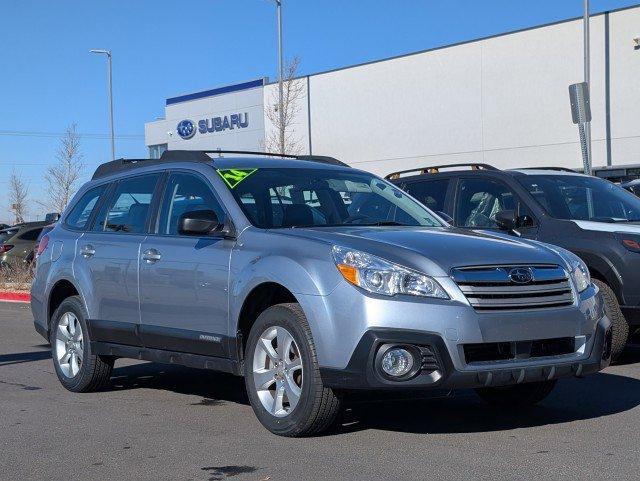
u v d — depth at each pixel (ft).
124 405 23.18
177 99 155.22
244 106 140.77
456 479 15.62
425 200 32.24
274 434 18.98
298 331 17.93
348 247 17.83
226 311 19.83
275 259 18.62
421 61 109.60
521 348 17.47
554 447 17.70
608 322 19.07
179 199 22.44
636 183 44.65
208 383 26.43
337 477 15.92
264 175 22.00
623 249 25.75
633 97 89.30
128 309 22.85
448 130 107.24
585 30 73.92
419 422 20.22
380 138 115.34
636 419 20.03
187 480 16.10
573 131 94.89
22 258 73.10
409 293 16.99
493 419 20.47
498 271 17.51
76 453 18.26
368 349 16.84
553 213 28.37
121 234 23.77
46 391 25.45
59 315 25.66
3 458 17.98
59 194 113.80
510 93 100.27
